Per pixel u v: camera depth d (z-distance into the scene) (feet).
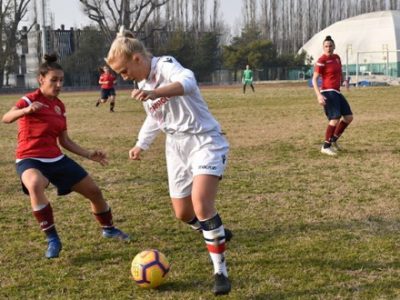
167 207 22.57
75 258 16.74
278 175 28.30
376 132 43.62
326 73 33.71
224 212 21.38
